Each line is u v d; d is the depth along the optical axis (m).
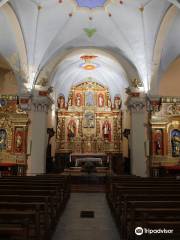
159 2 13.80
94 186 15.70
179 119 17.69
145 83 17.38
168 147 17.33
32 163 16.83
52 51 17.28
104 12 15.60
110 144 24.78
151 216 4.09
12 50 16.66
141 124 17.16
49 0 14.41
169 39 15.73
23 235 4.09
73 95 25.84
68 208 9.22
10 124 17.70
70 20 16.03
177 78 19.17
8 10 13.87
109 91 25.70
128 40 16.75
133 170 16.73
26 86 17.17
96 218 7.63
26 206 4.36
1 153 17.53
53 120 22.77
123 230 5.60
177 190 6.40
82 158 22.59
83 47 17.84
